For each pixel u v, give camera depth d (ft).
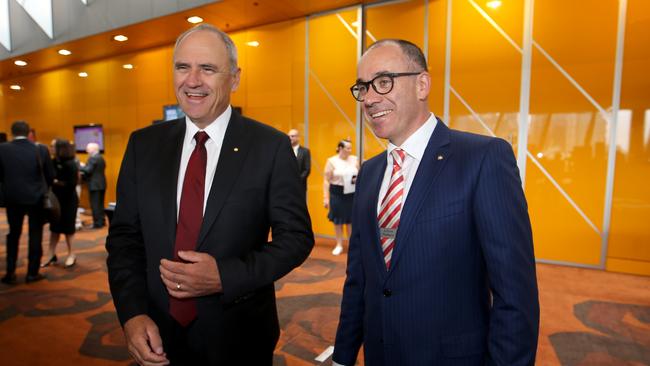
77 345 8.61
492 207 3.21
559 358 8.05
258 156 3.84
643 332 9.24
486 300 3.58
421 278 3.46
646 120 13.23
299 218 3.89
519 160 15.02
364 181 4.32
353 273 4.34
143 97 25.29
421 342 3.46
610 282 12.76
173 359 3.61
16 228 12.79
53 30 23.61
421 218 3.47
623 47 13.34
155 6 18.99
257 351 3.91
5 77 32.81
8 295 11.75
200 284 3.23
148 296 3.75
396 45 3.58
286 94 19.95
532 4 14.48
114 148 27.07
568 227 14.47
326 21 18.49
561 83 14.25
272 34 20.12
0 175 12.39
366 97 3.62
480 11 15.33
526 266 3.16
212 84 3.63
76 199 14.97
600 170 13.92
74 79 28.78
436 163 3.57
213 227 3.60
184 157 3.97
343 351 4.28
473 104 15.66
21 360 7.96
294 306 10.89
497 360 3.07
